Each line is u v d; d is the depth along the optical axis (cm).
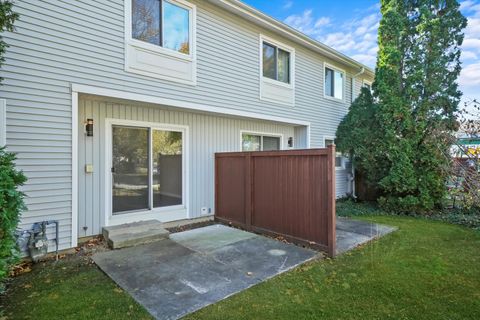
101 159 510
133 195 556
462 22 752
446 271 362
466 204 691
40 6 399
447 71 757
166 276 339
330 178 423
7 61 374
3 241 258
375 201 927
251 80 703
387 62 791
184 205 637
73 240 432
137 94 499
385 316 257
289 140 913
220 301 279
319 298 289
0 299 283
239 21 672
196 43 585
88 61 443
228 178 637
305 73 868
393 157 770
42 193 402
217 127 706
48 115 407
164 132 603
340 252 439
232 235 530
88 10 443
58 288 308
